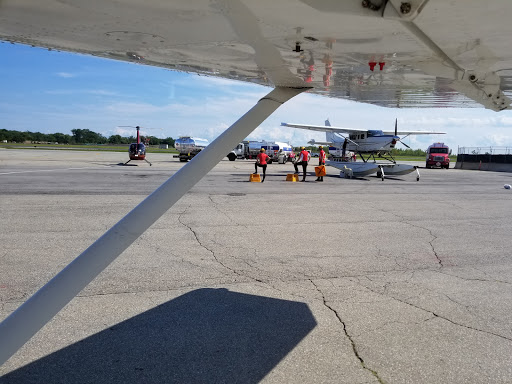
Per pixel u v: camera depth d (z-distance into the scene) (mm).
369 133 25375
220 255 5152
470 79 2482
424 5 1332
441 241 6230
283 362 2633
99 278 4180
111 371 2486
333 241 6070
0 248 5148
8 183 12680
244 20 1639
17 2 1526
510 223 7906
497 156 34031
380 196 12109
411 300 3777
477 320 3355
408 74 2506
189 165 1912
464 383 2436
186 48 2156
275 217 7988
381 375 2500
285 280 4266
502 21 1466
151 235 6172
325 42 1861
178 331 3047
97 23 1761
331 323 3240
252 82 3178
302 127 27156
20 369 2480
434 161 36812
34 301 1620
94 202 9227
